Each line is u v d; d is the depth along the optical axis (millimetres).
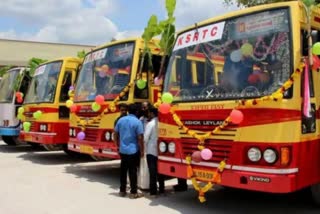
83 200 7855
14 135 14805
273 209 7191
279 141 5527
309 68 5941
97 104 9320
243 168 5820
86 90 10188
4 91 15352
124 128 7926
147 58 9164
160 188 8344
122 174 8156
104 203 7625
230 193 8422
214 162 6172
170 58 7387
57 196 8188
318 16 6285
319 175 6137
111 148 9094
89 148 9719
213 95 6367
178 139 6742
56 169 11445
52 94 12227
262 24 6121
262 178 5625
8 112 14789
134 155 7918
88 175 10531
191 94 6711
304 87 5719
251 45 6152
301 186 5691
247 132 5805
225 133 6039
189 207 7320
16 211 7109
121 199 7926
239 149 5871
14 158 13586
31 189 8812
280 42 5855
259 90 5871
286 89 5578
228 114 6023
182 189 8586
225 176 6020
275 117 5574
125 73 9211
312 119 5973
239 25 6398
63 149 12844
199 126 6438
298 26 5785
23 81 14883
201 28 6945
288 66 5703
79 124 10078
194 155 6336
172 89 7109
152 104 8812
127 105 8281
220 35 6594
